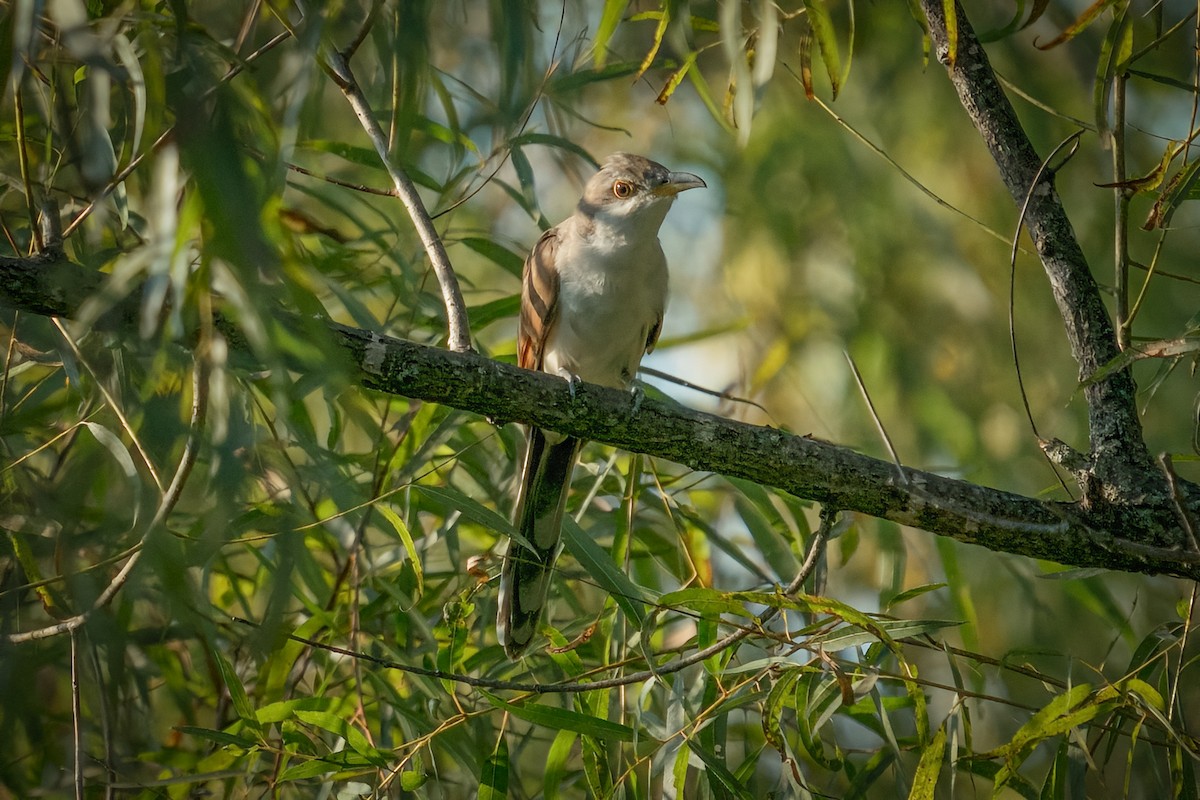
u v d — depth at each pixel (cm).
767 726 651
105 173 506
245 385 626
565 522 736
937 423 1159
